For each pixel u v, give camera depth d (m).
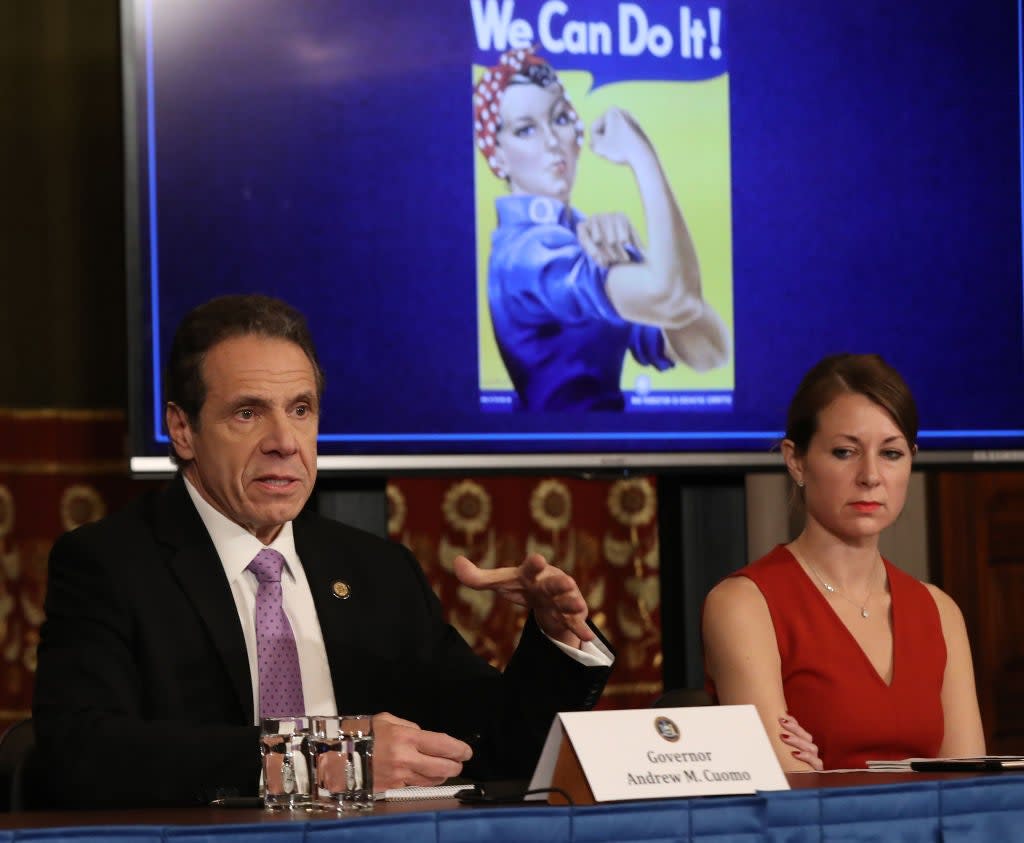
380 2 5.86
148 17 5.64
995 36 6.49
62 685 3.26
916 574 8.17
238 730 3.00
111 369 7.02
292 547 3.67
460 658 3.84
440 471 5.86
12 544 6.87
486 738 3.27
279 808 2.59
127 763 2.96
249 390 3.44
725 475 6.33
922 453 6.32
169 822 2.34
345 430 5.77
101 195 7.02
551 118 6.02
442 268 5.89
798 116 6.27
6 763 3.30
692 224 6.14
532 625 3.20
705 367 6.13
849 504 3.95
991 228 6.47
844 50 6.32
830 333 6.28
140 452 5.56
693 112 6.16
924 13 6.41
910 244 6.37
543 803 2.55
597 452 6.01
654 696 7.80
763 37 6.24
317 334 5.77
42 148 6.97
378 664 3.65
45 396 6.95
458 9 5.93
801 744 3.68
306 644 3.60
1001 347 6.46
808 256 6.27
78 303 7.00
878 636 3.98
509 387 5.94
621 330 6.05
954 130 6.43
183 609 3.44
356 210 5.82
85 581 3.44
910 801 2.47
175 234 5.66
